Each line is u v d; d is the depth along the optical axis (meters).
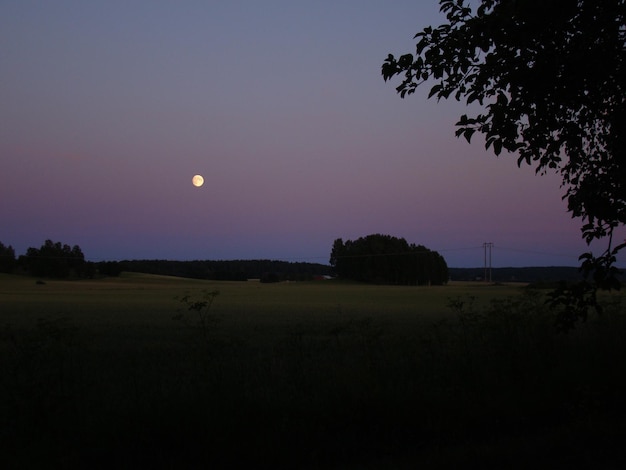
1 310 41.69
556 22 6.54
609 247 6.95
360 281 148.12
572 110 7.61
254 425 7.04
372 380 8.57
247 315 36.16
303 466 6.46
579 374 9.15
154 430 6.79
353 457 6.67
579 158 8.77
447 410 7.61
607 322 12.46
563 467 5.70
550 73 6.79
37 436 6.98
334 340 17.00
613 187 7.23
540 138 7.40
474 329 12.28
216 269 193.38
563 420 7.74
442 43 7.57
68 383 8.55
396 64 7.88
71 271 151.88
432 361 10.13
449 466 5.89
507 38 6.72
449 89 7.70
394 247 151.75
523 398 8.16
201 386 8.37
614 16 6.53
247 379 9.42
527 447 6.29
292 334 13.13
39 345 8.49
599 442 6.37
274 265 199.38
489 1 7.28
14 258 148.75
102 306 47.88
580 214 8.02
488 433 7.29
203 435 6.72
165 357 14.66
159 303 53.50
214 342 10.26
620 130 7.12
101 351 16.36
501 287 112.25
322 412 7.39
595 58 6.60
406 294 79.88
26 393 7.30
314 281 152.25
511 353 10.02
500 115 7.03
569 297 7.07
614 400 8.38
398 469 5.96
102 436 6.68
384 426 7.34
